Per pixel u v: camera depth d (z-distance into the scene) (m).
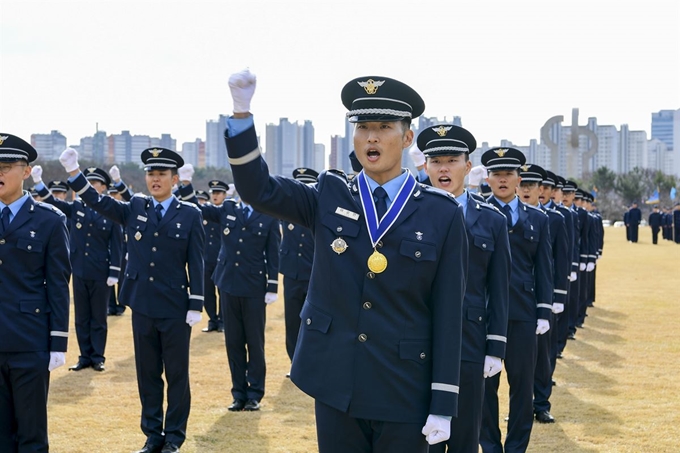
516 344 7.50
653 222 45.66
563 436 8.14
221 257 9.63
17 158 6.21
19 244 6.14
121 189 10.49
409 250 4.04
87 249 11.46
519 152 7.84
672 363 11.97
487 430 7.36
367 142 4.12
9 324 6.04
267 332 14.93
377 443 4.04
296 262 10.93
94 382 10.55
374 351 4.00
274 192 4.03
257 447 7.68
